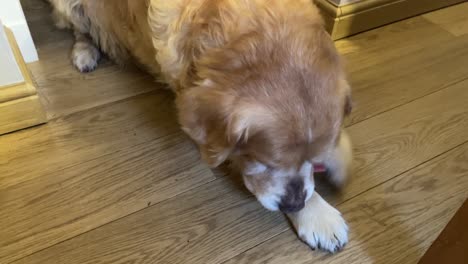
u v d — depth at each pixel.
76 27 1.72
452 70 1.81
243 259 1.18
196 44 1.07
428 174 1.40
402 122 1.57
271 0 1.04
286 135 0.94
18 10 1.55
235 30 1.00
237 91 0.96
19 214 1.23
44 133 1.45
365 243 1.22
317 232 1.19
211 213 1.27
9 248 1.16
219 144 1.02
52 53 1.75
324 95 0.96
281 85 0.94
